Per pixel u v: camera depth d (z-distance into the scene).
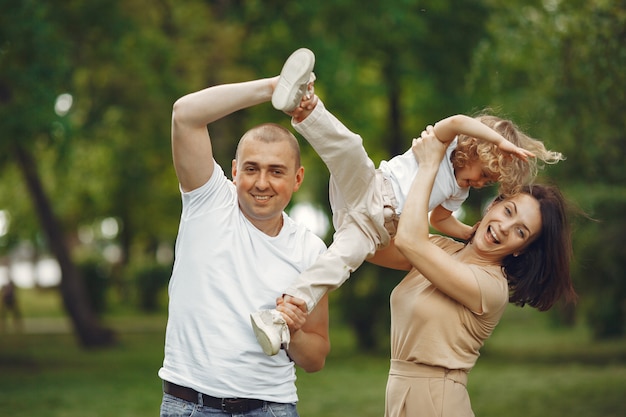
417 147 4.91
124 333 29.42
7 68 15.55
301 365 4.95
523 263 5.07
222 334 4.52
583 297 18.61
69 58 17.59
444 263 4.76
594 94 10.78
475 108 5.42
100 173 26.44
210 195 4.64
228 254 4.59
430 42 20.47
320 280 4.61
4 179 29.56
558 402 13.59
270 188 4.54
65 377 17.66
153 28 19.03
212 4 20.02
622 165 12.50
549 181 5.24
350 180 4.74
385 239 4.89
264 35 19.48
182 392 4.56
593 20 10.40
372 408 13.45
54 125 16.00
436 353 4.87
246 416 4.57
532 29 11.98
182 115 4.46
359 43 19.77
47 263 66.56
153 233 37.06
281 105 4.32
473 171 5.02
